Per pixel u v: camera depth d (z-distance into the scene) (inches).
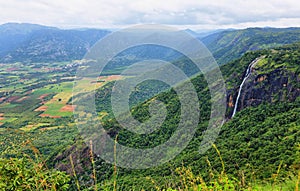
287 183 345.1
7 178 279.0
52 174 292.0
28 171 282.8
